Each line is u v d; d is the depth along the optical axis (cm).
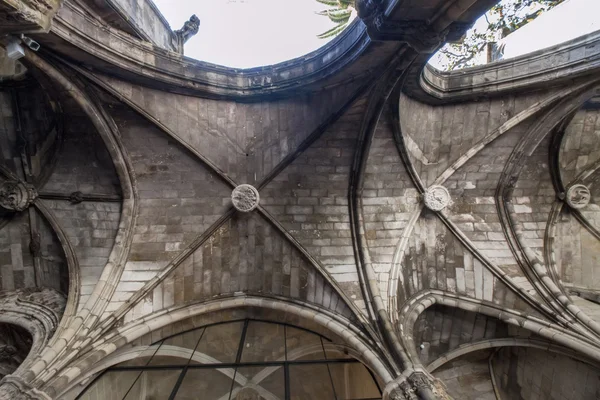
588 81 841
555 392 921
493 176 1054
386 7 571
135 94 886
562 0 1083
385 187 1037
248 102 988
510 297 956
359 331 888
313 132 972
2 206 916
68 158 963
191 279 1002
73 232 958
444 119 974
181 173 1015
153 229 1002
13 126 916
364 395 907
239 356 948
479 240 1032
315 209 1038
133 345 902
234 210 1026
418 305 965
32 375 677
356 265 991
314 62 893
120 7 892
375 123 895
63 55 744
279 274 1025
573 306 876
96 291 890
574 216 1088
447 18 555
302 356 964
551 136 1012
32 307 905
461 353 995
